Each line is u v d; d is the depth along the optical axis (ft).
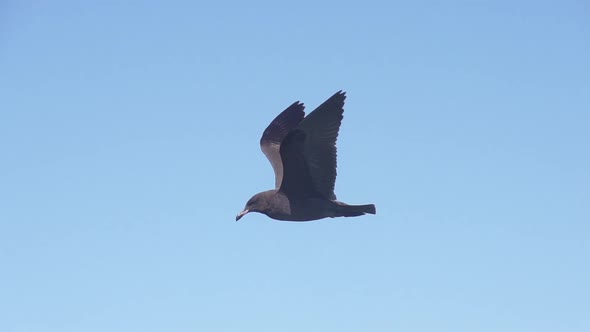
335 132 58.13
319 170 59.26
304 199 60.59
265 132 70.28
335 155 58.39
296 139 57.93
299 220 61.26
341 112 57.93
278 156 67.87
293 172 59.57
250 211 61.16
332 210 60.49
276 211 61.05
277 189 62.39
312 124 57.47
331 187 59.77
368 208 60.13
